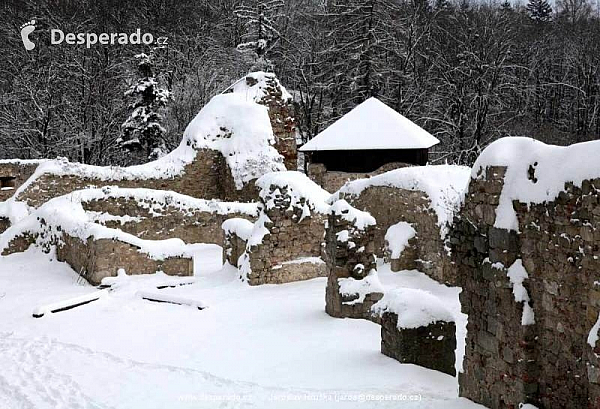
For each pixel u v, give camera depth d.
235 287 13.02
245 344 8.73
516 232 5.22
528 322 5.03
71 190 19.34
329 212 10.63
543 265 4.91
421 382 6.88
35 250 16.22
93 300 11.62
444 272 13.56
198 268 15.38
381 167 22.58
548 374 4.90
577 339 4.54
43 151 29.11
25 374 7.55
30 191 18.64
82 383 7.20
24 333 9.59
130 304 11.48
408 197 14.95
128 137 29.59
